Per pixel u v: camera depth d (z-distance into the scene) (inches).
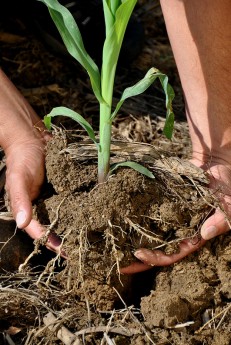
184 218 43.5
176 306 42.3
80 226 42.3
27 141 45.7
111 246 42.5
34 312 44.2
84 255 42.4
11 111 46.4
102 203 42.4
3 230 45.9
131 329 42.6
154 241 43.2
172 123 42.7
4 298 43.8
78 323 43.5
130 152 45.4
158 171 44.5
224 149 45.9
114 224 42.4
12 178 43.6
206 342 42.6
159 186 43.7
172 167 44.6
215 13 44.4
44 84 60.7
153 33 69.0
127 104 59.9
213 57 45.2
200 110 46.7
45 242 43.0
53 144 44.8
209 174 44.9
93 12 61.2
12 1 62.6
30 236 45.8
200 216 43.4
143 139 56.6
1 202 48.7
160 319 42.1
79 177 43.8
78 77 61.7
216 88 45.8
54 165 43.7
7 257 45.6
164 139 56.7
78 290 44.1
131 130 57.2
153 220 43.2
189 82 46.8
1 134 46.0
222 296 43.5
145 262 43.2
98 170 43.3
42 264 46.7
